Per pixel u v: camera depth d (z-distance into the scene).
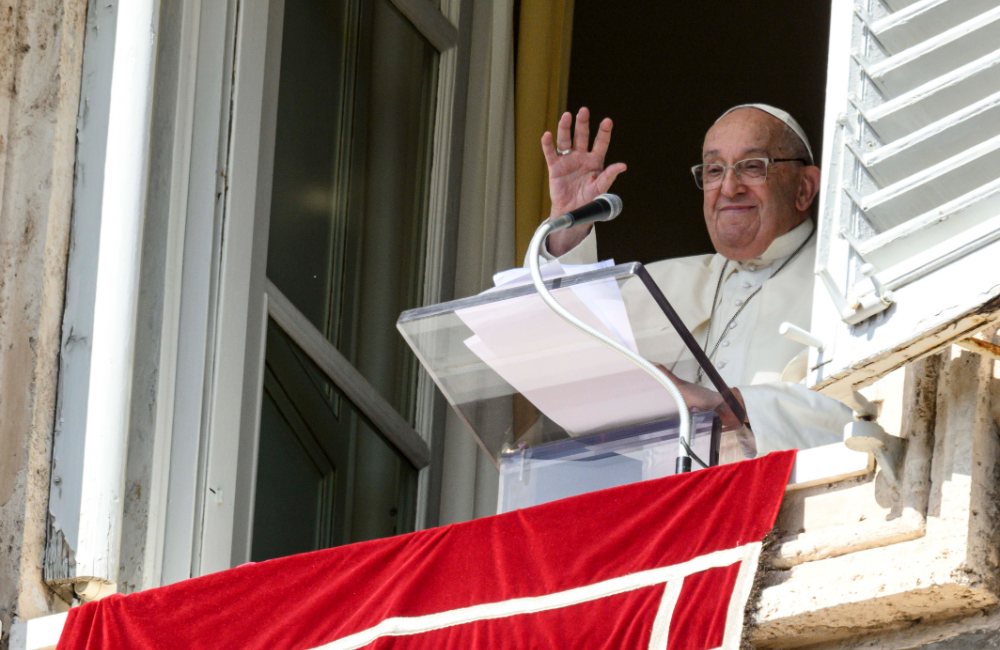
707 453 9.29
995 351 7.91
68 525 11.81
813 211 15.34
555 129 17.91
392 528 14.80
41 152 12.73
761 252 14.05
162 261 12.60
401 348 15.55
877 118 8.45
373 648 9.32
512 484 9.90
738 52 20.69
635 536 8.96
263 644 9.85
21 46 12.98
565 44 18.58
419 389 15.55
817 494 8.96
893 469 8.60
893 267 7.91
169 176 12.83
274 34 13.77
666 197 20.52
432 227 16.14
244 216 13.01
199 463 12.21
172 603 10.22
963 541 8.16
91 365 12.21
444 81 16.62
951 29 8.49
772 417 10.16
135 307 12.34
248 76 13.31
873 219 8.18
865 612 8.52
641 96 20.89
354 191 15.09
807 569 8.79
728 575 8.61
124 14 13.02
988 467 8.40
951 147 8.16
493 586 9.23
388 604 9.46
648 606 8.70
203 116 13.13
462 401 9.83
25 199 12.64
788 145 14.11
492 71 17.36
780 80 20.45
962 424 8.50
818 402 10.32
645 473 9.49
